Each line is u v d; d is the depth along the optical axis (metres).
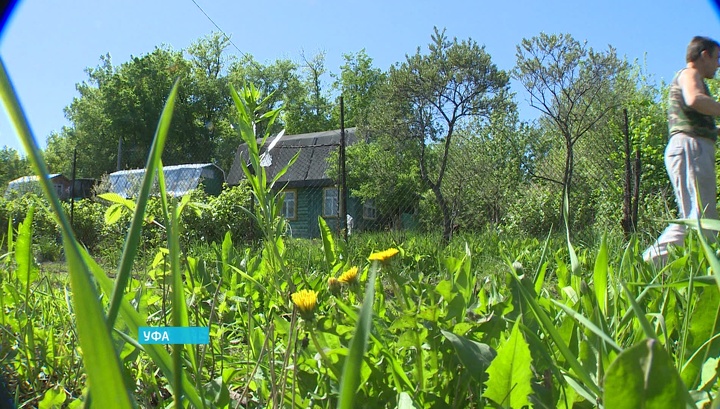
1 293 1.84
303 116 48.38
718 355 1.05
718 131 3.89
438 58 16.86
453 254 5.87
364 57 45.22
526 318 1.26
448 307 1.22
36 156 0.37
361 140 18.70
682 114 3.83
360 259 4.96
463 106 16.94
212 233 11.47
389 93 17.27
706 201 3.76
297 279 2.41
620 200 9.90
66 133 42.44
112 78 39.91
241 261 2.90
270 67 47.22
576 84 14.37
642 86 17.59
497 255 6.22
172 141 39.41
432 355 1.10
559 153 14.57
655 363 0.55
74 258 0.38
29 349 1.60
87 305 0.38
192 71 42.69
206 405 0.94
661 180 11.84
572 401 0.97
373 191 17.36
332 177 19.86
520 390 0.88
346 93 45.72
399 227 11.54
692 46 3.83
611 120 13.58
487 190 14.56
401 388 1.04
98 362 0.38
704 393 0.88
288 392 1.17
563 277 1.81
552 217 12.29
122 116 38.75
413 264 5.55
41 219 12.53
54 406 1.24
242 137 1.77
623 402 0.56
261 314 2.13
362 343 0.45
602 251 1.19
